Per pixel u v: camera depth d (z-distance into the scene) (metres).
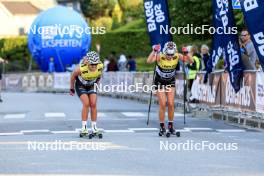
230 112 38.34
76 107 52.25
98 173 19.84
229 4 38.31
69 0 154.75
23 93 85.62
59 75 86.00
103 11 138.88
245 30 38.09
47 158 23.12
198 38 72.62
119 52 118.12
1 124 37.88
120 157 23.34
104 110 48.62
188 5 72.12
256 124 34.75
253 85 34.91
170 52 29.38
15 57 129.12
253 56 37.91
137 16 128.12
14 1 186.00
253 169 20.53
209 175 19.42
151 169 20.58
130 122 38.09
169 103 30.09
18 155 23.94
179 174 19.62
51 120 40.22
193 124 36.44
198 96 44.56
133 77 62.59
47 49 94.94
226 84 38.88
